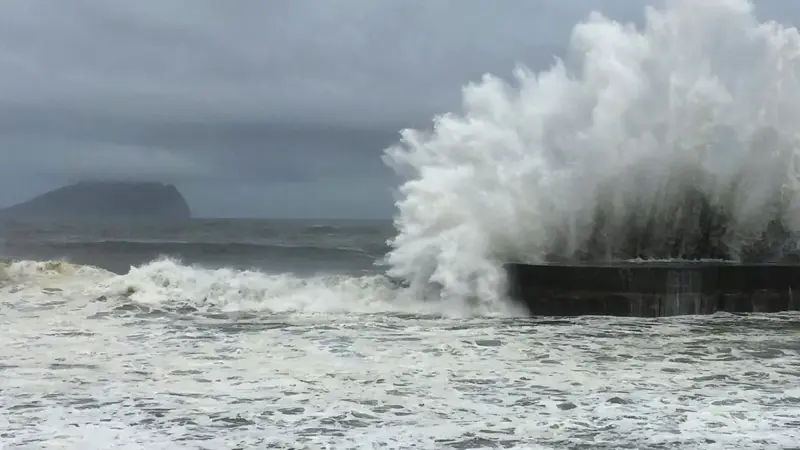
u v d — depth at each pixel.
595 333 9.33
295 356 8.21
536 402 6.43
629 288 10.38
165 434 5.67
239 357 8.18
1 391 6.81
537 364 7.77
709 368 7.57
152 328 9.95
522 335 9.26
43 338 9.30
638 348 8.48
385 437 5.59
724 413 6.09
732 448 5.33
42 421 5.96
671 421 5.90
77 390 6.85
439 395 6.65
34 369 7.65
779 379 7.14
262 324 10.23
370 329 9.80
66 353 8.41
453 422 5.91
